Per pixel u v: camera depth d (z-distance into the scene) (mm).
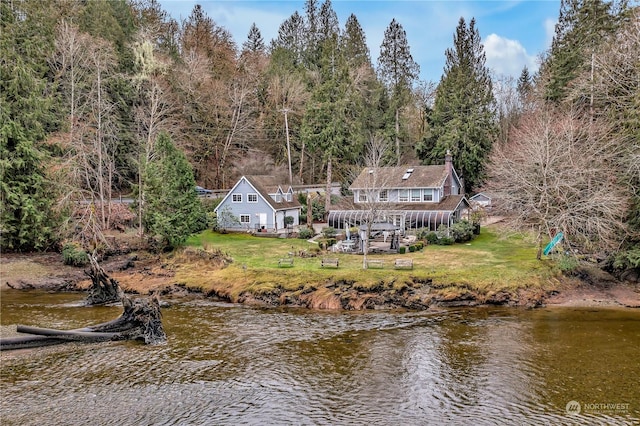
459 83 65812
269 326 25141
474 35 71812
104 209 46188
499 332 23562
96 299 29562
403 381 17969
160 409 15797
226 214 53562
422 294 29156
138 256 39406
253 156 69750
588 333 23234
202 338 23234
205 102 66375
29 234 38906
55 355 20891
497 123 77938
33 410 15648
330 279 30922
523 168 35500
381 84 76250
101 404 16141
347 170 64688
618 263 30672
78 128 45188
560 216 31922
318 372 18891
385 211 42062
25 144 39094
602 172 32344
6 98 39594
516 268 31766
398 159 67125
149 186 41000
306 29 86438
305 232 48156
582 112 41312
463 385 17562
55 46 46688
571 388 17172
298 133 72625
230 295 30828
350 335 23484
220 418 15195
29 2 45312
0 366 19547
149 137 46562
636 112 31328
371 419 15078
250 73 73062
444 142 64500
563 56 52250
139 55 51719
